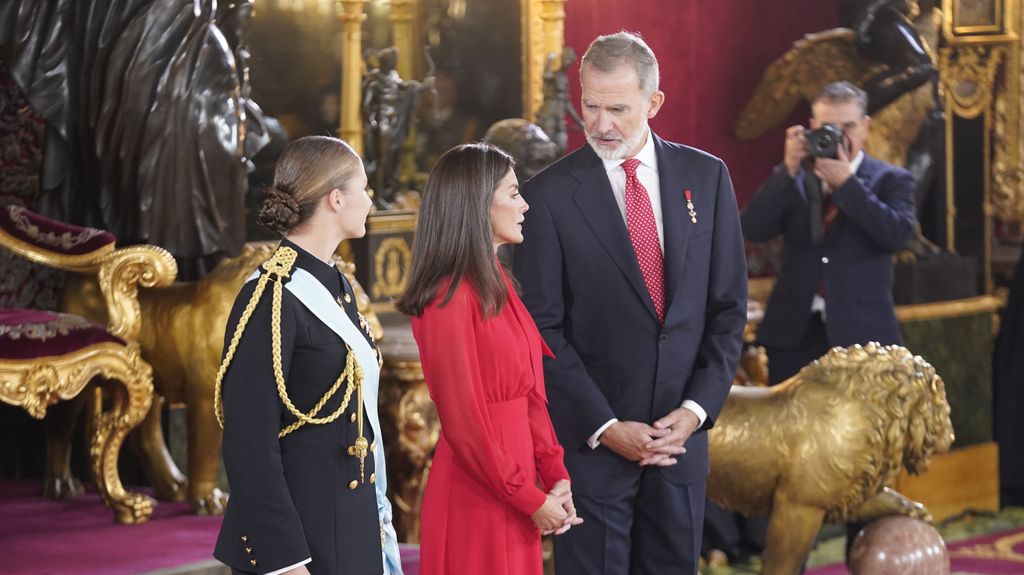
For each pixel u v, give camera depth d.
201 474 12.62
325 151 7.29
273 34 15.30
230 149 13.42
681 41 19.33
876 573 12.27
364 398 7.24
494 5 17.17
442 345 8.02
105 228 13.34
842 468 11.76
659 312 9.39
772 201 14.17
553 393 9.29
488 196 8.15
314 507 7.03
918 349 18.20
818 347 14.33
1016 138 20.41
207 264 13.65
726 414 12.01
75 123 13.54
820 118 14.19
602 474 9.24
